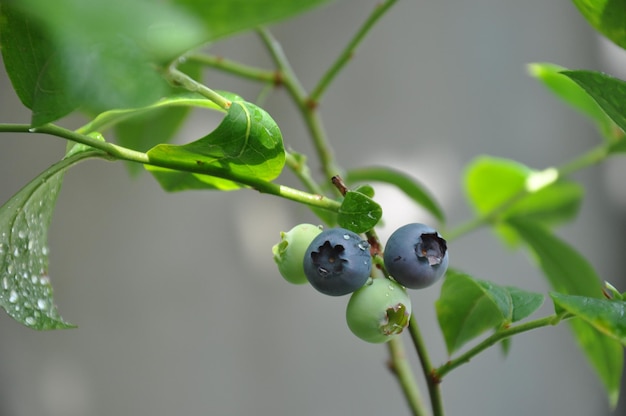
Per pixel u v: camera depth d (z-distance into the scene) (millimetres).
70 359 725
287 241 327
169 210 737
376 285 315
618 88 309
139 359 731
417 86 761
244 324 750
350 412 759
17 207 310
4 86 689
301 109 447
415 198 467
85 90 257
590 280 424
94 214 723
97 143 313
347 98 751
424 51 761
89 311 723
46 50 282
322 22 745
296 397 756
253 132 313
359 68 754
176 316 736
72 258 718
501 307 339
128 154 317
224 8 243
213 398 741
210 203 746
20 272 311
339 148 749
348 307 316
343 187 325
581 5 334
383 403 762
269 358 752
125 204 728
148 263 731
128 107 259
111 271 726
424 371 340
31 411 723
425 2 762
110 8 227
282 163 319
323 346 761
